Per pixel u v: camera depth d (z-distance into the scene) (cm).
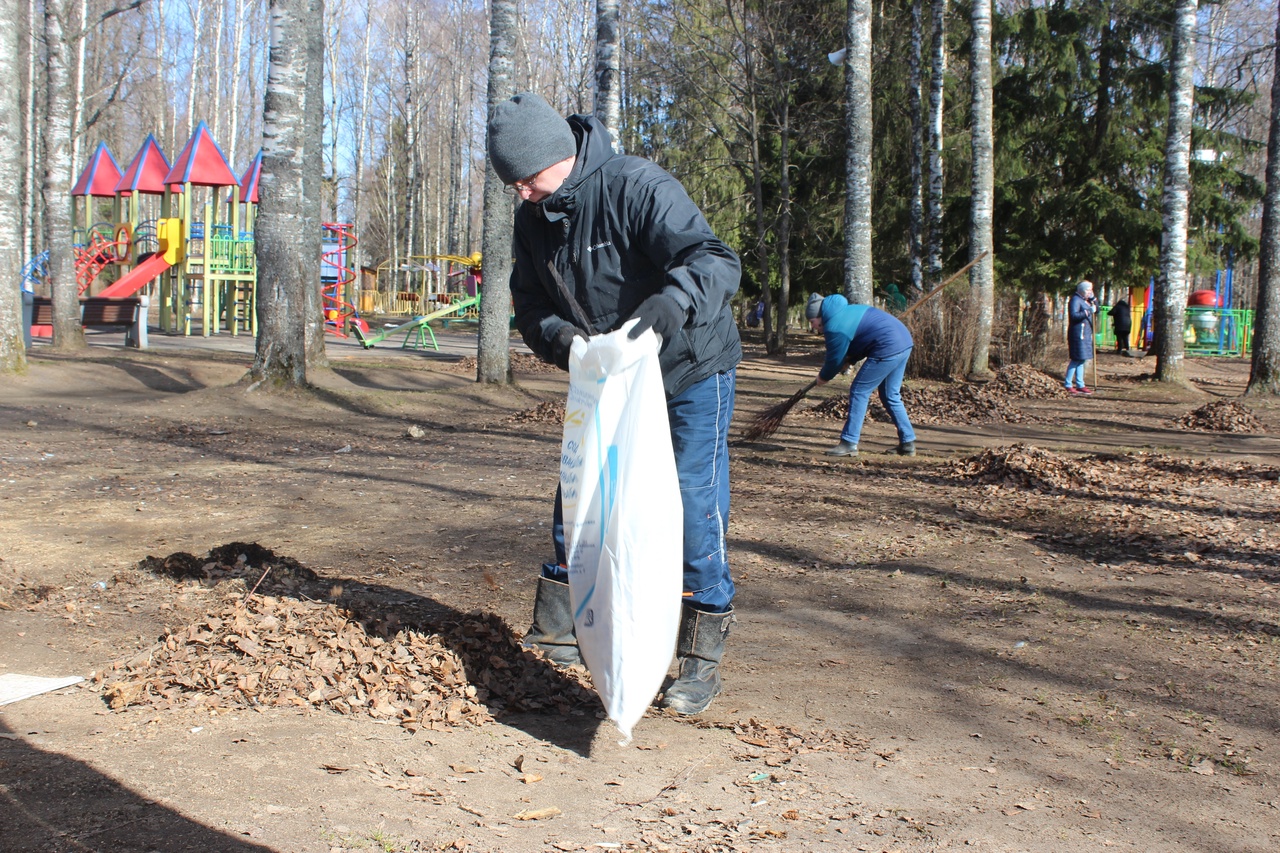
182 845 219
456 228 5300
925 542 627
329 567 516
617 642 280
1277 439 1198
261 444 980
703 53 2770
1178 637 444
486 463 921
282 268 1260
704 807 264
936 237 2322
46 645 373
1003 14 2573
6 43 1223
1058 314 2705
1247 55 1745
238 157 5609
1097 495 795
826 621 463
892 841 249
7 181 1252
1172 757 314
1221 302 3550
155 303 3659
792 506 738
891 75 2847
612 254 316
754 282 3678
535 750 297
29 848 214
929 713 349
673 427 333
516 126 305
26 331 1744
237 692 317
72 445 912
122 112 4803
